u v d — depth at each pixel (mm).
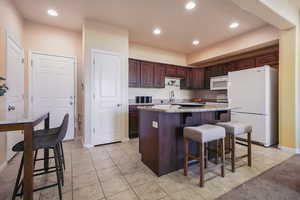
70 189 1652
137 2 2428
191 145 2203
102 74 3131
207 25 3188
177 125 2074
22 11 2697
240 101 3396
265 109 3010
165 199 1497
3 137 2090
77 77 3543
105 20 3008
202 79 5336
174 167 2055
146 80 4379
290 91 2750
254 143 3207
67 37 3424
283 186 1699
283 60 2834
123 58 3361
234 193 1580
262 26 3203
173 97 5348
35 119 1301
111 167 2166
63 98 3412
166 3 2451
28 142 1222
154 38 3941
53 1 2402
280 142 2879
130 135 3775
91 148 2953
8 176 1897
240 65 4230
